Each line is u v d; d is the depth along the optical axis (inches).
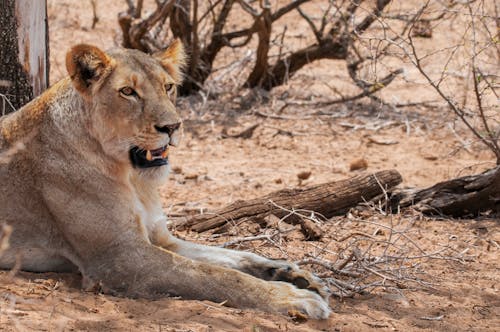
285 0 986.7
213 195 543.8
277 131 695.1
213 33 753.6
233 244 412.8
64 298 322.3
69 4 1017.5
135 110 335.6
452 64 799.7
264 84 778.8
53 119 347.6
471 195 468.8
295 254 408.8
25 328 287.0
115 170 343.0
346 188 471.2
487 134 538.6
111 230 341.1
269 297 327.0
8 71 441.7
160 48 735.7
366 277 370.0
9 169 350.9
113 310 316.2
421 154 645.9
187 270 334.3
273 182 577.3
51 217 350.6
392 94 789.2
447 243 432.5
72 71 333.1
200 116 723.4
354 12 715.4
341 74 847.7
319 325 318.7
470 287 371.9
